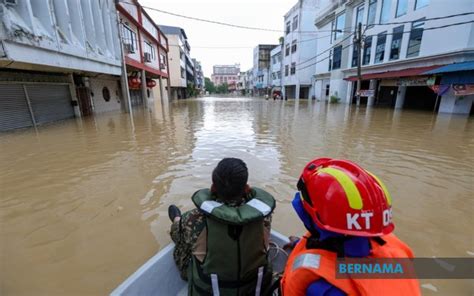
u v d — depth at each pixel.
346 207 0.91
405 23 13.84
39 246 2.36
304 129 8.38
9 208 3.04
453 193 3.43
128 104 12.94
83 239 2.46
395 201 3.21
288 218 2.85
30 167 4.43
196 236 1.33
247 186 1.37
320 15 25.02
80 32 8.66
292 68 32.69
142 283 1.61
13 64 6.78
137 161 4.79
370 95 16.47
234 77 118.50
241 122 10.23
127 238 2.47
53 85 9.38
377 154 5.24
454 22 11.03
